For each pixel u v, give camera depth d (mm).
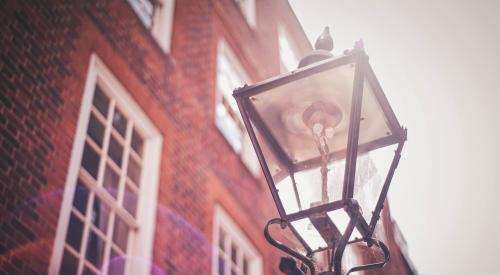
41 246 4547
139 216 6250
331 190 2170
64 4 6070
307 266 2230
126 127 6625
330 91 2203
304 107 2250
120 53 6855
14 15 5297
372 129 2244
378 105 2195
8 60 5008
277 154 2297
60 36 5840
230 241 7832
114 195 6137
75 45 6039
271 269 8570
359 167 2229
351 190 2057
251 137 2229
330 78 2156
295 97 2232
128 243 5988
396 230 4488
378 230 2311
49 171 4945
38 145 4938
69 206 5012
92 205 5426
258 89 2203
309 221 2188
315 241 2186
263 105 2254
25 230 4449
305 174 2260
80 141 5512
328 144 2248
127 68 6906
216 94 9133
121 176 6105
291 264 2080
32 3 5590
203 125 8273
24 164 4699
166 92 7641
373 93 2164
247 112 2256
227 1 10766
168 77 7832
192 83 8492
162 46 7891
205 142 8125
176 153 7312
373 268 2086
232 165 8648
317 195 2191
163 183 6785
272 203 9414
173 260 6359
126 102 6711
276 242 2119
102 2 6785
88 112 5824
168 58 7957
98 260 5543
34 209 4621
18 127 4801
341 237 2018
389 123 2213
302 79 2164
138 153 6832
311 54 2389
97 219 5754
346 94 2193
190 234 6895
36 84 5227
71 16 6129
